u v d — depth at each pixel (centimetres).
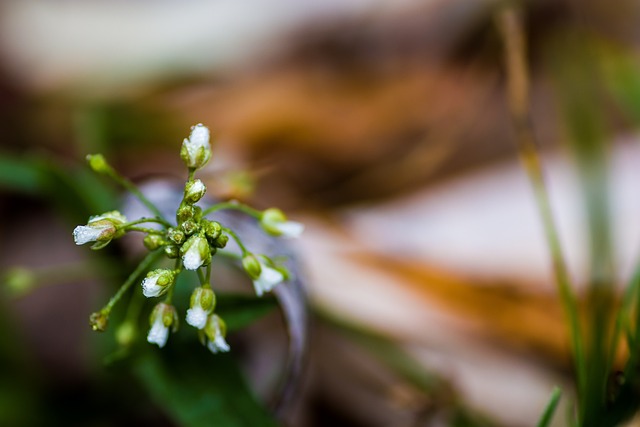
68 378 15
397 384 15
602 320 14
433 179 17
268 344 15
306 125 18
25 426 15
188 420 13
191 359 13
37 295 16
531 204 16
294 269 14
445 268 16
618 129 17
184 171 17
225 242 12
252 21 20
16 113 19
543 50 18
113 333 13
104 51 20
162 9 21
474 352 15
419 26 19
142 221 12
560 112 17
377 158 17
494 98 18
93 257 14
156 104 19
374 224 16
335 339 15
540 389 15
